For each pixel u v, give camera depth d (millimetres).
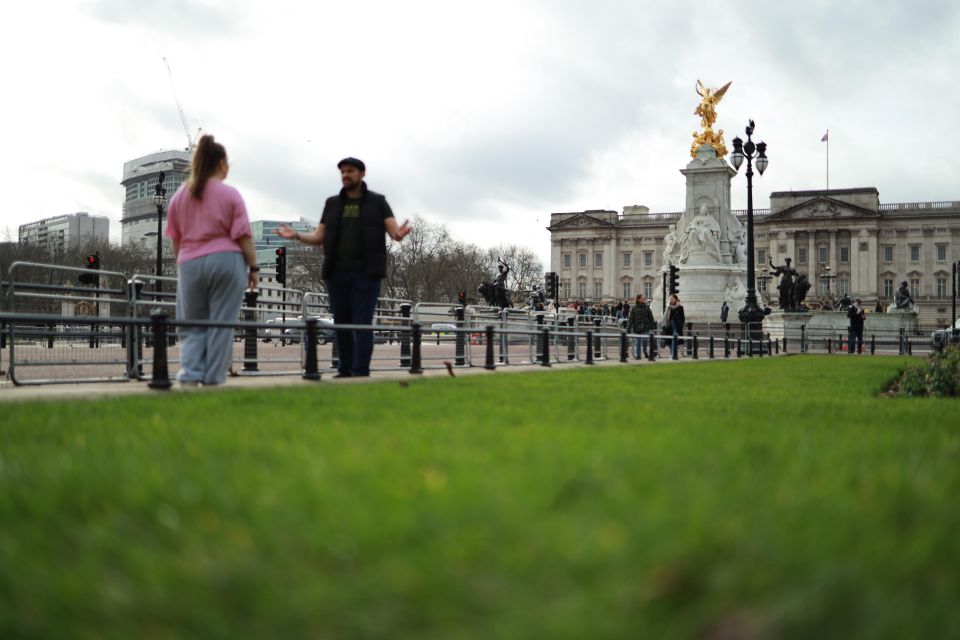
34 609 2613
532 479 4031
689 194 71812
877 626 2346
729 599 2533
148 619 2549
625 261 170000
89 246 129250
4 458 4957
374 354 24234
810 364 24891
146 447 5367
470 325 24109
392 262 138375
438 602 2547
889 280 156875
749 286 41938
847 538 3088
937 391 12922
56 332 13367
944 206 155375
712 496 3676
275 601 2604
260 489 3982
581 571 2732
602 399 9852
